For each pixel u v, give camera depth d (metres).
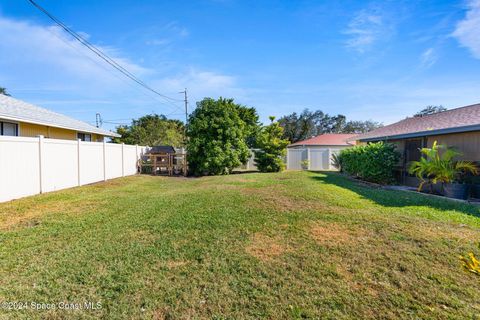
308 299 2.34
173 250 3.34
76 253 3.26
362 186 9.10
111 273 2.77
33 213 5.23
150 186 9.65
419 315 2.11
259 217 4.77
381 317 2.10
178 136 29.53
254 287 2.53
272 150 15.52
